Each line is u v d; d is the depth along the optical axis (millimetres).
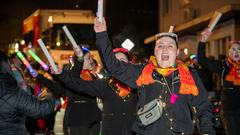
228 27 17625
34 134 11219
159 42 4652
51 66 5703
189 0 21797
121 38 7781
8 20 29156
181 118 4461
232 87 7957
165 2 26156
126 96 6012
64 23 19266
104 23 4512
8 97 4352
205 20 17031
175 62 4715
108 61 4551
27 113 4426
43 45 5602
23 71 9547
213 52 19109
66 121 7266
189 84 4512
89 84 6004
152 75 4566
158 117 4359
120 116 5988
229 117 7965
